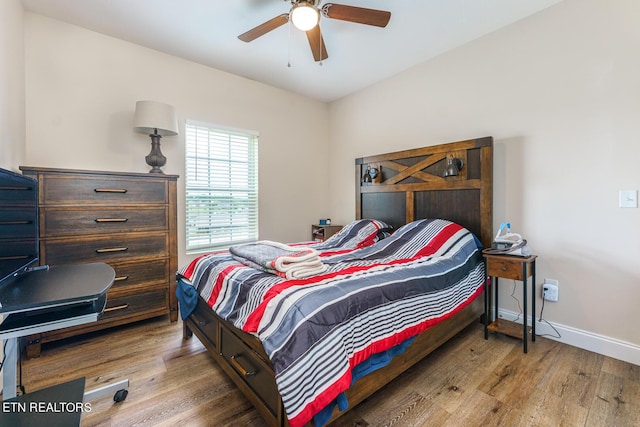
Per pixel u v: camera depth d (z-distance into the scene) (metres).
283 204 3.75
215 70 3.14
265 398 1.28
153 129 2.58
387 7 2.16
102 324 2.23
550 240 2.22
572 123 2.11
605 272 1.99
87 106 2.44
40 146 2.26
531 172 2.31
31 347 1.95
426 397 1.56
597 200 2.02
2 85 1.72
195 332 2.04
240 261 1.96
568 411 1.45
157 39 2.59
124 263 2.32
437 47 2.73
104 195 2.22
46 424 1.05
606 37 1.95
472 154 2.54
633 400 1.53
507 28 2.41
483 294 2.44
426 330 1.77
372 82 3.49
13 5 1.94
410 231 2.55
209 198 3.18
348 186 3.93
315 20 1.81
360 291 1.41
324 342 1.17
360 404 1.50
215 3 2.12
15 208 1.36
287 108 3.76
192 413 1.45
